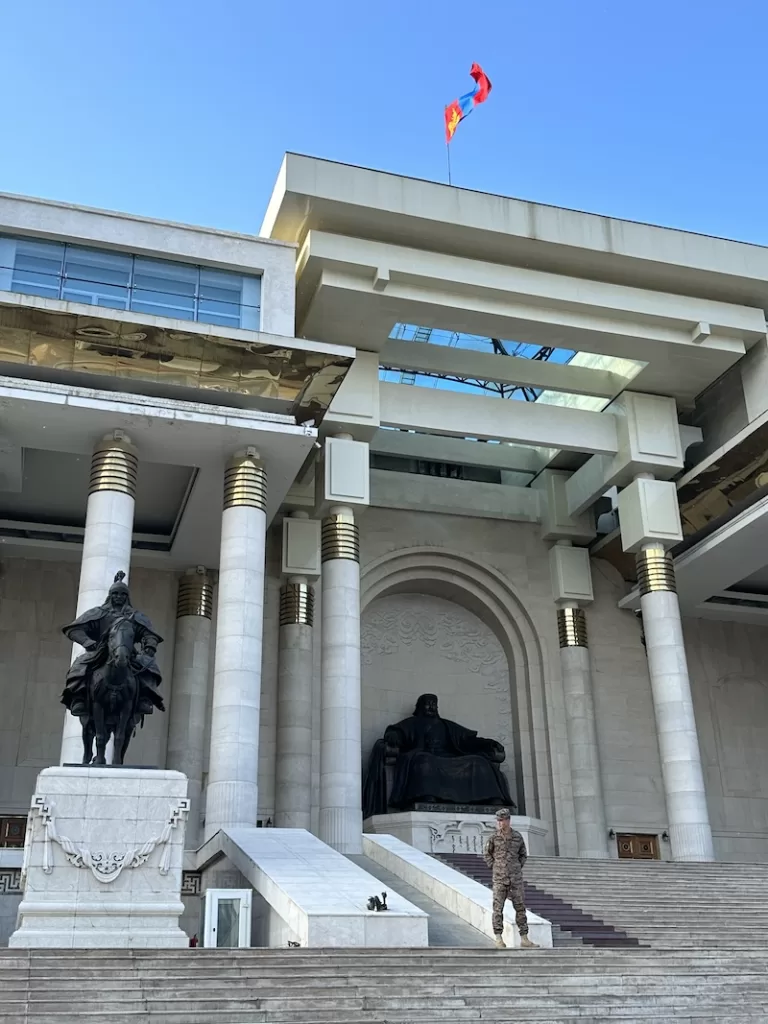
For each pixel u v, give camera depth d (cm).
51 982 1004
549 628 3241
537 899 1831
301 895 1384
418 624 3347
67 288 2247
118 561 2105
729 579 3095
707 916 1748
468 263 2591
